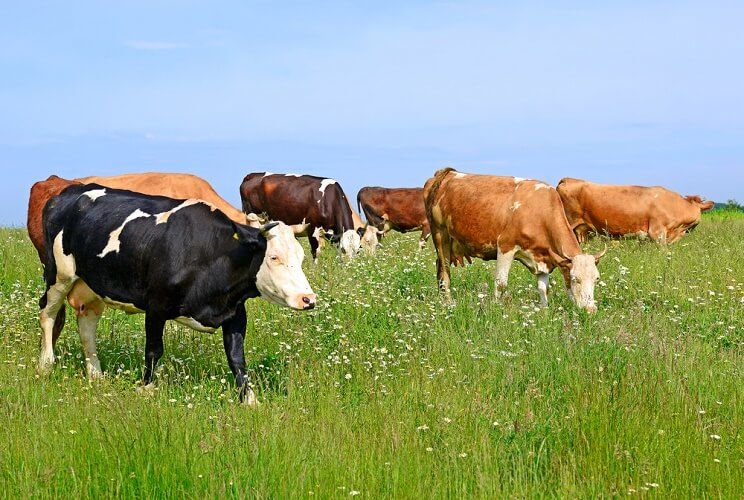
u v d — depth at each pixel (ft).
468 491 16.62
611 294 39.63
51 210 28.68
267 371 27.45
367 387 24.00
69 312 35.78
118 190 28.22
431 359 27.58
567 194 67.62
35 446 17.43
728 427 20.51
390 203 91.30
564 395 22.91
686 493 16.58
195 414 20.52
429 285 41.16
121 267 25.84
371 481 16.58
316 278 40.81
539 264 38.04
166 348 29.73
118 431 18.17
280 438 18.40
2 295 39.42
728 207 120.78
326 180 67.05
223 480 15.74
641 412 20.85
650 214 64.34
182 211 25.62
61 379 26.53
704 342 30.81
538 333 28.99
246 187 70.18
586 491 16.63
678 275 42.93
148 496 15.56
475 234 39.63
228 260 24.67
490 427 20.24
